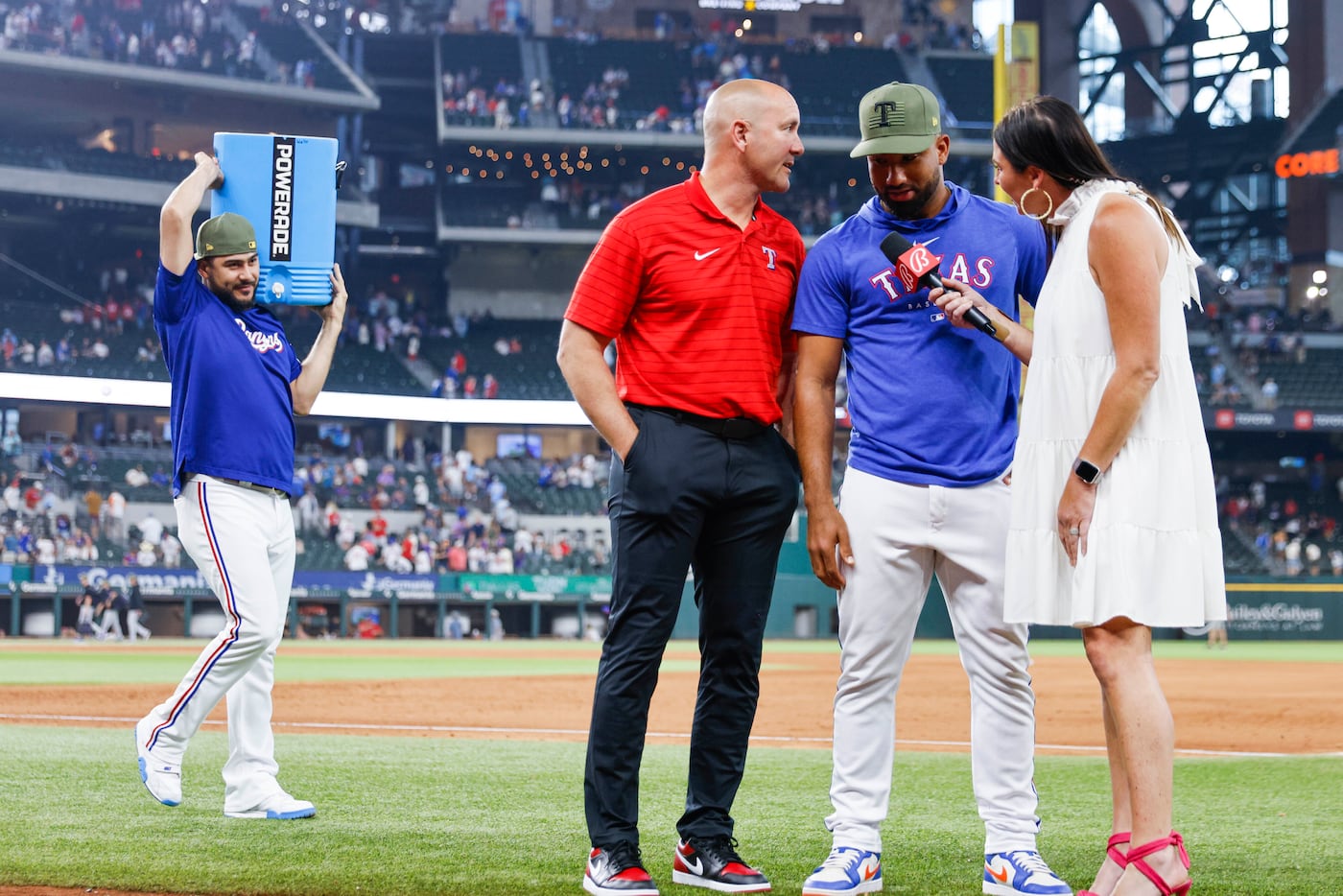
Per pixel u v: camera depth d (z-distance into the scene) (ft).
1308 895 10.47
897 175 11.30
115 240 115.44
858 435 11.72
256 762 13.96
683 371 11.25
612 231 11.35
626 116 120.37
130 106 112.37
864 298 11.63
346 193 112.78
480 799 15.46
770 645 81.92
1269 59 126.52
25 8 108.68
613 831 10.77
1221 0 128.16
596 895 10.30
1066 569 9.87
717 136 11.40
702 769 11.44
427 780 17.22
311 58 117.08
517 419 110.63
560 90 122.01
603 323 11.25
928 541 11.30
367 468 104.58
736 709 11.48
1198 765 19.97
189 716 13.58
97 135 116.88
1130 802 10.12
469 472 107.24
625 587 11.25
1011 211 12.06
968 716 30.71
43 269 113.60
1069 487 9.69
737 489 11.32
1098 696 37.58
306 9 122.93
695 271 11.21
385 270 124.98
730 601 11.49
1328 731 27.30
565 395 115.24
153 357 105.09
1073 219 10.22
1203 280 126.21
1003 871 10.72
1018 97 78.38
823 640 93.25
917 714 31.24
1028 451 10.12
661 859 12.27
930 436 11.39
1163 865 9.27
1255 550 107.34
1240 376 114.83
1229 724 28.96
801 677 45.83
